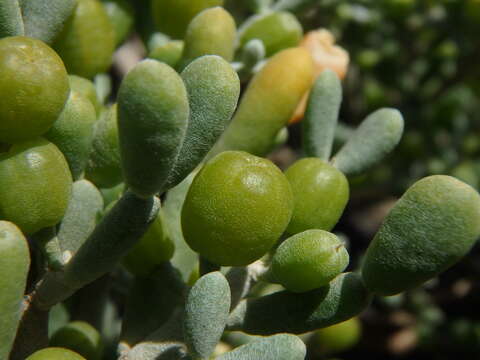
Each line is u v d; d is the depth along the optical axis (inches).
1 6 2.5
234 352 2.2
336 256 2.4
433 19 6.1
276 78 3.2
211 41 3.2
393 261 2.4
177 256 3.1
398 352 6.3
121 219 2.3
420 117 6.4
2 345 2.2
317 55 3.8
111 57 3.4
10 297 2.1
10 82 2.3
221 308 2.2
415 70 6.3
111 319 4.5
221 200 2.3
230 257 2.4
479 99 6.6
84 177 2.8
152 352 2.6
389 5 5.9
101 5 3.4
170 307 2.9
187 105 2.0
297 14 4.2
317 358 4.4
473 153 6.6
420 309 6.2
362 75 6.4
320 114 3.1
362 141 3.0
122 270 3.7
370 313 6.3
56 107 2.4
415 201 2.4
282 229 2.4
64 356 2.2
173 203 3.1
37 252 2.7
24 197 2.4
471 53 6.1
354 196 6.6
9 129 2.3
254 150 3.2
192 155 2.3
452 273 6.5
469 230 2.3
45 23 2.9
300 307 2.6
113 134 2.8
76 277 2.4
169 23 3.6
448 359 6.2
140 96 2.0
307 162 2.8
